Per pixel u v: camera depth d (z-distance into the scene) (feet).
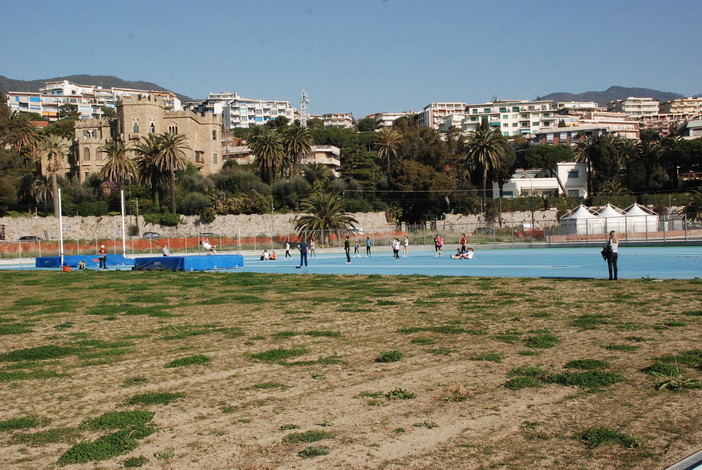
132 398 36.40
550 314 65.57
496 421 30.68
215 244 280.92
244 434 29.94
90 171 428.97
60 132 549.13
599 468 24.73
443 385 37.76
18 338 60.80
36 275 162.71
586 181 464.24
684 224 225.15
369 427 30.35
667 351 44.88
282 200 387.96
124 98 431.84
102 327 66.95
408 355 46.96
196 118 453.58
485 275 126.62
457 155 445.78
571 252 204.95
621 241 226.79
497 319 63.62
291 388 38.27
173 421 32.30
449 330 57.06
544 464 25.29
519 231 274.98
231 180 388.98
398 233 287.07
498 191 451.94
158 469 25.93
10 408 35.73
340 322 65.57
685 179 456.45
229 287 114.42
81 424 32.14
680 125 624.59
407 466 25.49
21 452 28.50
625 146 451.12
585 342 49.49
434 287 102.01
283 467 25.76
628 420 30.27
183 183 386.52
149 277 147.23
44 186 363.56
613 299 75.92
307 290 103.76
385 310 74.28
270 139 395.34
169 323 68.74
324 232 288.51
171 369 44.62
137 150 352.49
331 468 25.53
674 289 84.28
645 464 24.95
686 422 29.71
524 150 575.79
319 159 510.17
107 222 338.75
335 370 42.78
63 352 51.65
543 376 38.83
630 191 426.10
